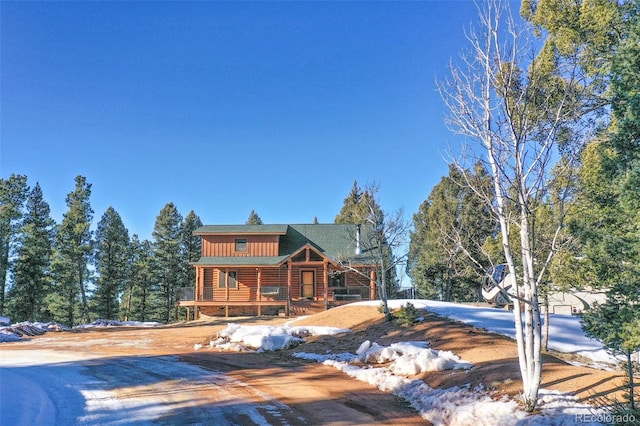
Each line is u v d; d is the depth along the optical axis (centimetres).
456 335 1554
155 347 2173
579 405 762
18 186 4462
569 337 1634
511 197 927
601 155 743
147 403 1073
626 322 639
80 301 5153
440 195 4025
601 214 792
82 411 1009
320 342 1930
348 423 891
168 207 5522
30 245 3872
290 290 3222
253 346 2002
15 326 2842
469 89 922
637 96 632
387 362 1412
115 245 4947
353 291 3309
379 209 2338
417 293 4491
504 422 771
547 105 888
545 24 1303
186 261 5650
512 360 1141
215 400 1090
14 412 988
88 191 4969
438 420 883
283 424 891
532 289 824
